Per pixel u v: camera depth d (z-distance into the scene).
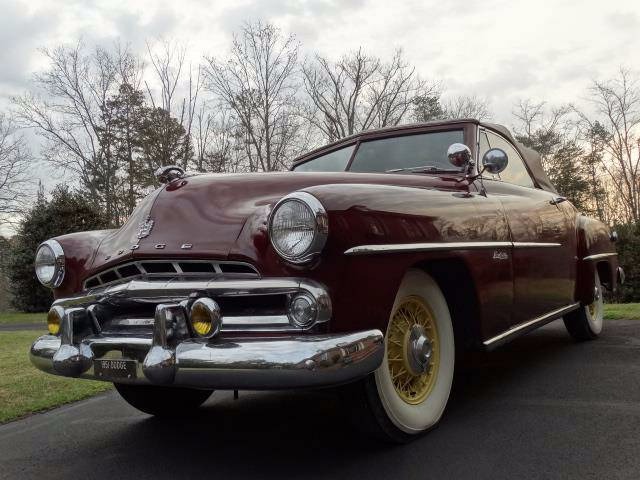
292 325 2.33
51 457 3.01
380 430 2.64
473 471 2.43
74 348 2.69
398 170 3.82
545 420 3.04
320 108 31.55
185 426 3.43
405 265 2.61
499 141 4.39
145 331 2.62
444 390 2.99
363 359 2.30
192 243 2.56
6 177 27.80
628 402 3.30
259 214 2.56
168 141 26.44
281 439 3.04
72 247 3.09
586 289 5.03
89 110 31.97
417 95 32.31
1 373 5.41
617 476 2.32
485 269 3.20
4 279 24.66
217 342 2.32
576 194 36.59
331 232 2.32
